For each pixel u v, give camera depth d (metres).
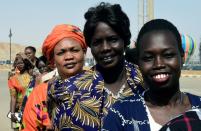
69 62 3.51
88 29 3.35
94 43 3.36
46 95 3.43
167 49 2.45
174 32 2.53
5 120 13.28
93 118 3.17
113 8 3.30
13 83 8.25
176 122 2.20
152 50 2.46
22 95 8.24
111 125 2.50
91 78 3.26
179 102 2.54
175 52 2.47
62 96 3.21
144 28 2.56
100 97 3.22
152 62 2.48
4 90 25.12
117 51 3.33
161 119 2.46
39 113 3.43
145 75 2.52
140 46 2.52
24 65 8.30
